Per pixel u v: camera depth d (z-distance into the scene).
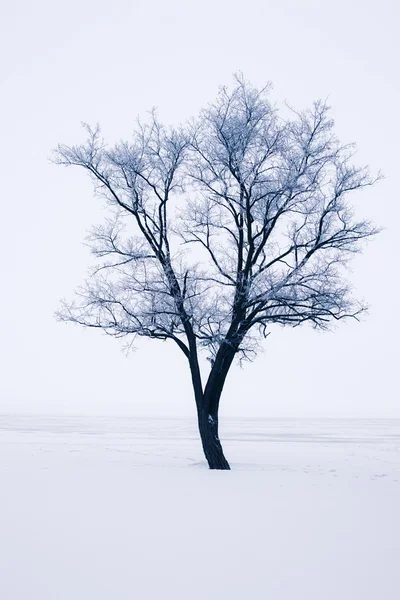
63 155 19.16
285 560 6.96
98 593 5.68
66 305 19.14
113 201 19.64
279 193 18.05
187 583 6.02
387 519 9.80
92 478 15.09
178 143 18.92
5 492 12.46
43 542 7.76
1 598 5.51
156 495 12.19
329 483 14.87
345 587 5.94
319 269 18.59
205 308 18.69
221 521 9.36
